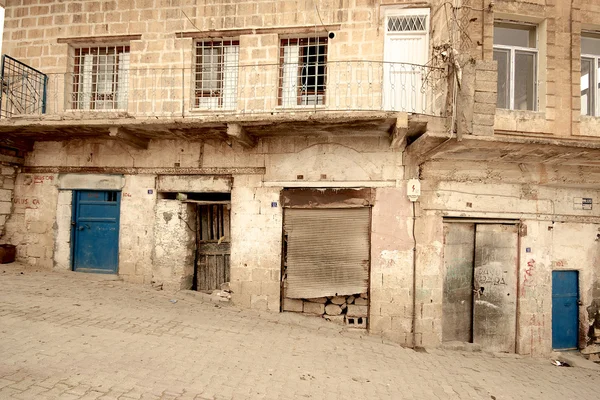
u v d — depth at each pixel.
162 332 5.41
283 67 8.13
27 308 5.67
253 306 7.50
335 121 6.36
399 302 7.00
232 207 7.66
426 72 7.43
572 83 7.25
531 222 7.29
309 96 8.05
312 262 7.40
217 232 8.16
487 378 5.56
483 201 7.13
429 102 7.39
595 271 7.55
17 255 8.35
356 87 7.69
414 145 6.59
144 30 8.31
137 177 8.02
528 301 7.21
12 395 3.34
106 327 5.30
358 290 7.16
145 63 8.28
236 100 8.11
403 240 7.05
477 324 7.19
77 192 8.35
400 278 7.02
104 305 6.26
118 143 8.09
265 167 7.56
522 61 7.51
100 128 7.12
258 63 8.02
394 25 7.80
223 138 7.55
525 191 7.27
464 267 7.27
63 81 8.49
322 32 7.90
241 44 8.07
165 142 7.92
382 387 4.60
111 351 4.52
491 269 7.24
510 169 7.18
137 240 7.94
